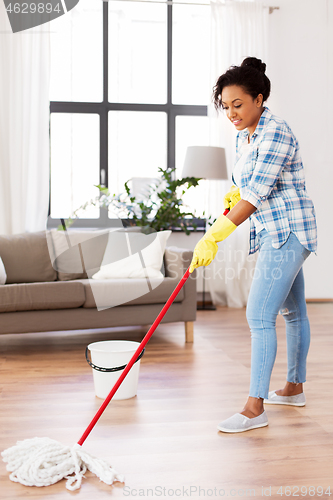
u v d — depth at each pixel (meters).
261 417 1.80
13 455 1.48
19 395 2.16
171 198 4.24
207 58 4.78
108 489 1.37
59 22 4.52
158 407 2.01
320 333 3.43
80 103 4.59
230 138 4.50
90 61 4.61
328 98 4.66
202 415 1.92
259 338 1.81
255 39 4.52
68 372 2.51
